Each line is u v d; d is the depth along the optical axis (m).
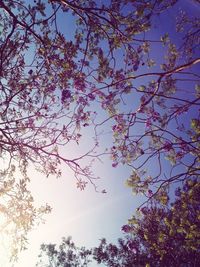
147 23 8.04
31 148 9.17
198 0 7.46
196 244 7.95
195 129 7.45
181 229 7.90
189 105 7.50
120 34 8.17
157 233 8.45
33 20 8.25
